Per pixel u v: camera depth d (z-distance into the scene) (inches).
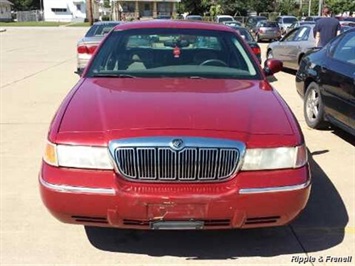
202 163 111.1
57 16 3225.9
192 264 123.4
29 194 165.9
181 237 136.4
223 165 111.7
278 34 1090.1
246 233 139.2
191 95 136.5
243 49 176.6
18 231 139.3
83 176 112.3
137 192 110.3
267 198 112.3
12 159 203.8
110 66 167.0
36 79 445.1
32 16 3238.2
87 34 440.8
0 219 146.6
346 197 166.1
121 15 2751.0
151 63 168.6
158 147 110.4
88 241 134.2
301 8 2541.8
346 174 188.7
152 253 128.3
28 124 266.7
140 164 111.0
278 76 485.1
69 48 869.2
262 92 145.3
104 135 113.6
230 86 149.9
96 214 113.0
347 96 208.7
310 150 220.8
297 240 136.2
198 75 161.6
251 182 112.0
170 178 111.5
